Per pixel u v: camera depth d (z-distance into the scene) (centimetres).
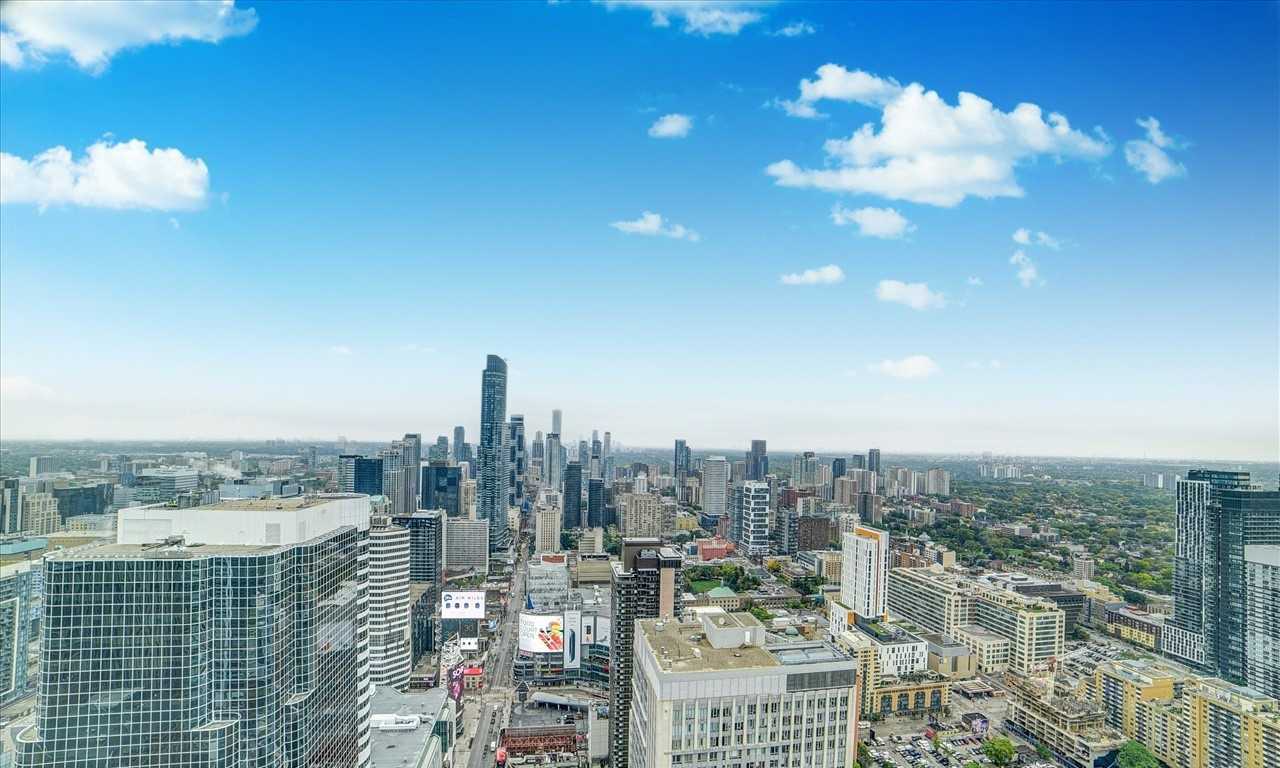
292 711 19775
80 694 17962
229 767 18562
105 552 18762
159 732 18162
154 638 18162
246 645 18912
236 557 18900
